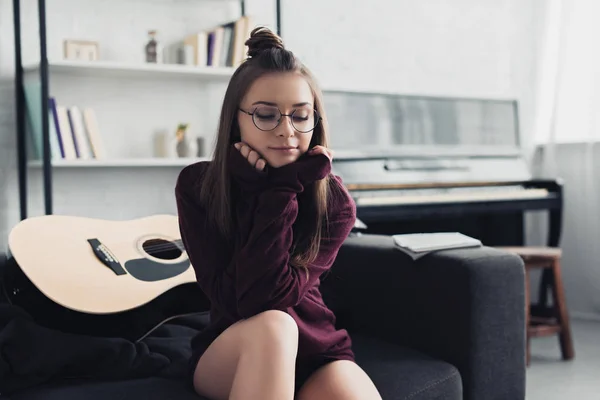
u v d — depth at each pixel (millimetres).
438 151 3768
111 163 2922
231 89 1354
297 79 1313
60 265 1759
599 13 3730
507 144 4047
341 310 2025
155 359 1604
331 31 3688
